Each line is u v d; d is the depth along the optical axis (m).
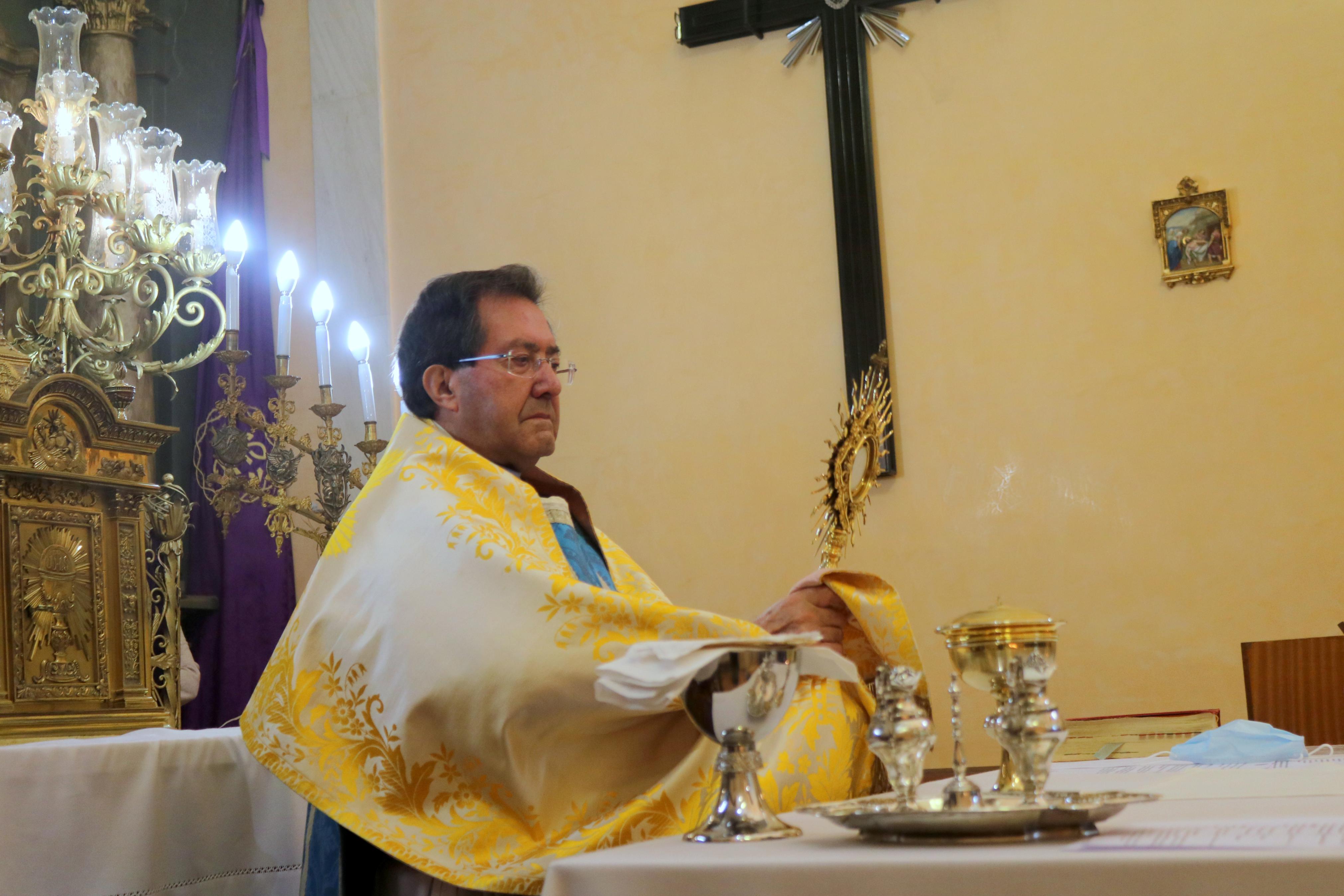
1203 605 4.84
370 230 6.25
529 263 6.04
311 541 5.88
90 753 2.32
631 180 5.95
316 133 6.40
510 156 6.16
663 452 5.70
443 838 1.94
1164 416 4.99
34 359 3.44
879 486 5.33
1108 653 4.93
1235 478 4.86
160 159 3.90
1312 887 0.90
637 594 2.54
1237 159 5.00
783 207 5.68
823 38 5.60
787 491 5.50
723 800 1.36
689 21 5.82
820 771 2.03
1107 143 5.20
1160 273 5.06
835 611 2.15
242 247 4.06
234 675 5.45
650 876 1.10
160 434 3.42
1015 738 1.23
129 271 3.79
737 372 5.65
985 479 5.19
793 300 5.62
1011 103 5.36
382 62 6.44
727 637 1.88
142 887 2.35
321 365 4.27
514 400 2.45
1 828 2.17
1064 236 5.21
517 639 1.96
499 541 2.12
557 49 6.17
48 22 3.74
